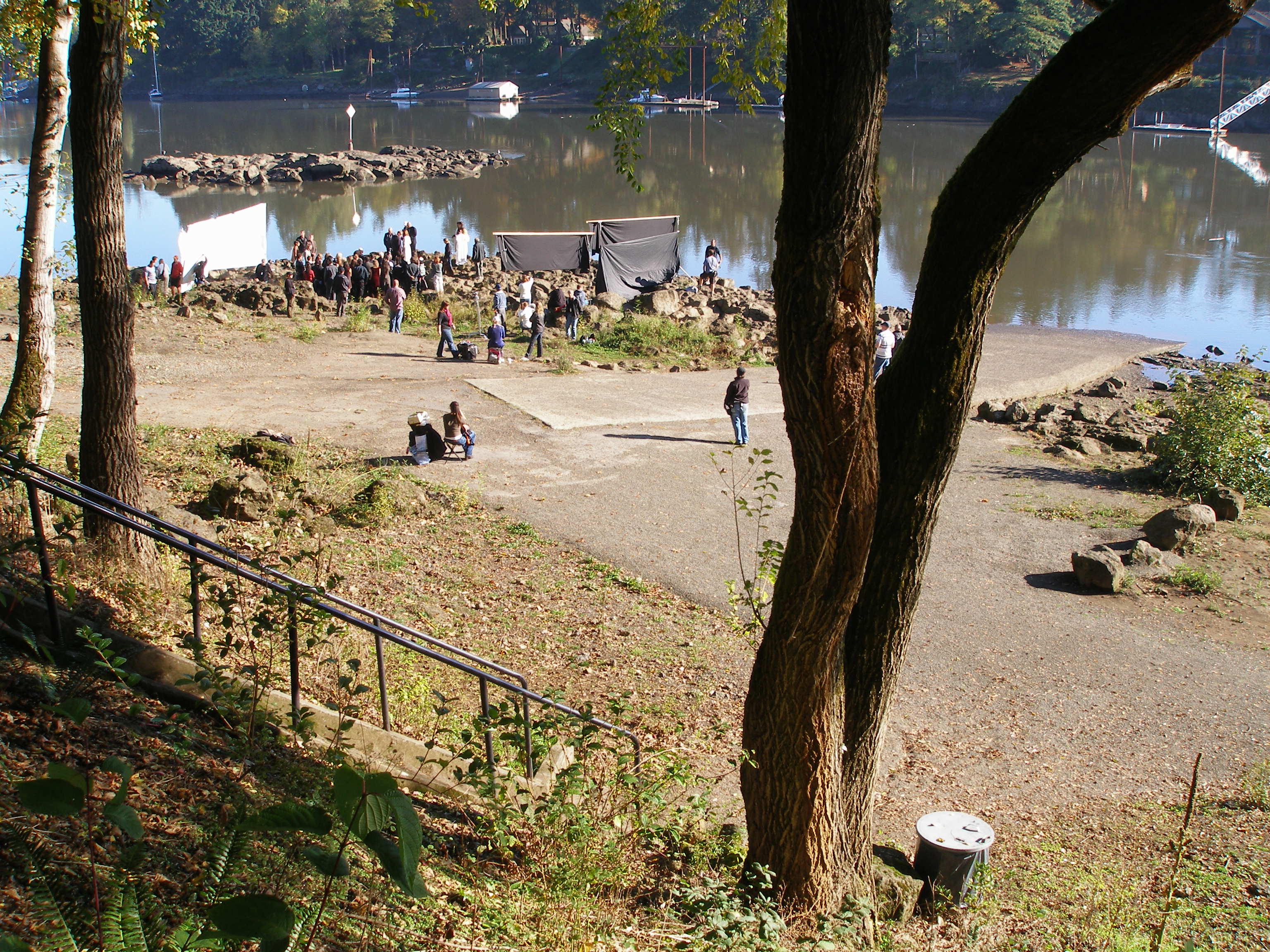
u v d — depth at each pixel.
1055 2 98.62
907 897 7.66
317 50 162.75
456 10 148.50
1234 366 21.30
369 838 2.86
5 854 4.12
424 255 42.12
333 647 9.62
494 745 8.89
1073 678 12.74
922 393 6.67
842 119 5.21
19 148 76.38
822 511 6.01
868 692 7.15
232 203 63.53
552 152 90.38
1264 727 11.68
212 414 20.84
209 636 8.87
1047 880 8.49
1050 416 23.92
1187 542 16.61
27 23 11.80
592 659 12.35
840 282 5.57
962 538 17.09
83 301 9.45
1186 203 59.38
